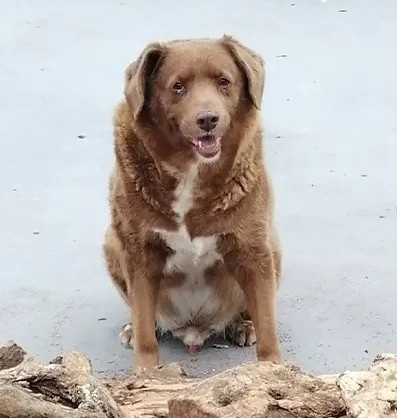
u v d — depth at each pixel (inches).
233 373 114.3
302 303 150.9
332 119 192.2
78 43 233.0
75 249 161.6
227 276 144.0
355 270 155.7
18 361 117.2
